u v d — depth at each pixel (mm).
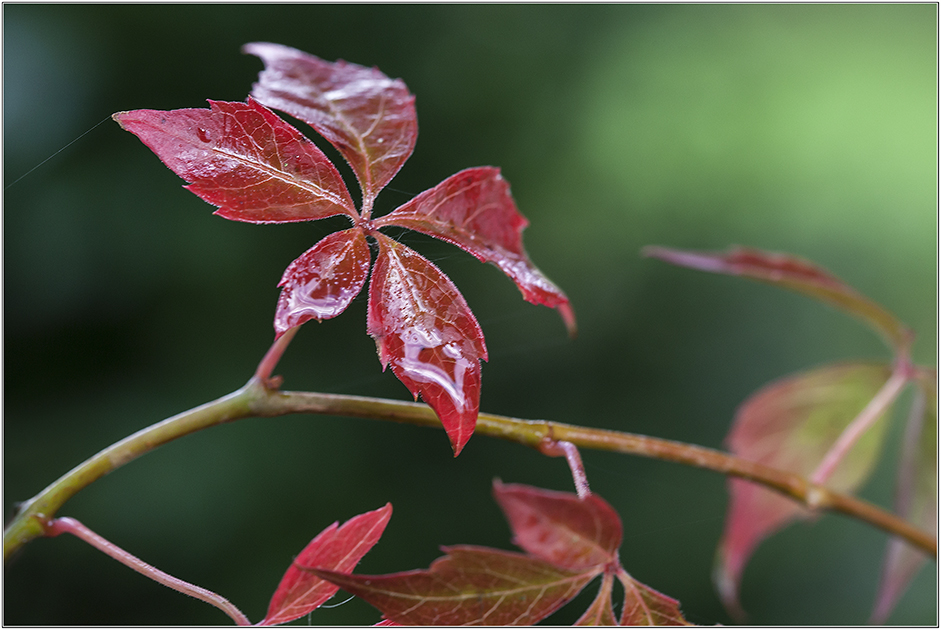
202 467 1346
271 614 426
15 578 1202
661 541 1549
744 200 1783
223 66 1400
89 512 1256
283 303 412
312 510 1406
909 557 570
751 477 461
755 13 1865
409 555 1444
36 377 1257
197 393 1360
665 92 1797
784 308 1787
